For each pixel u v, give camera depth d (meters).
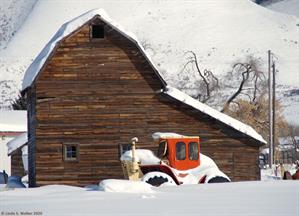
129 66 92.12
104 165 90.75
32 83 90.19
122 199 48.50
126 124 91.75
